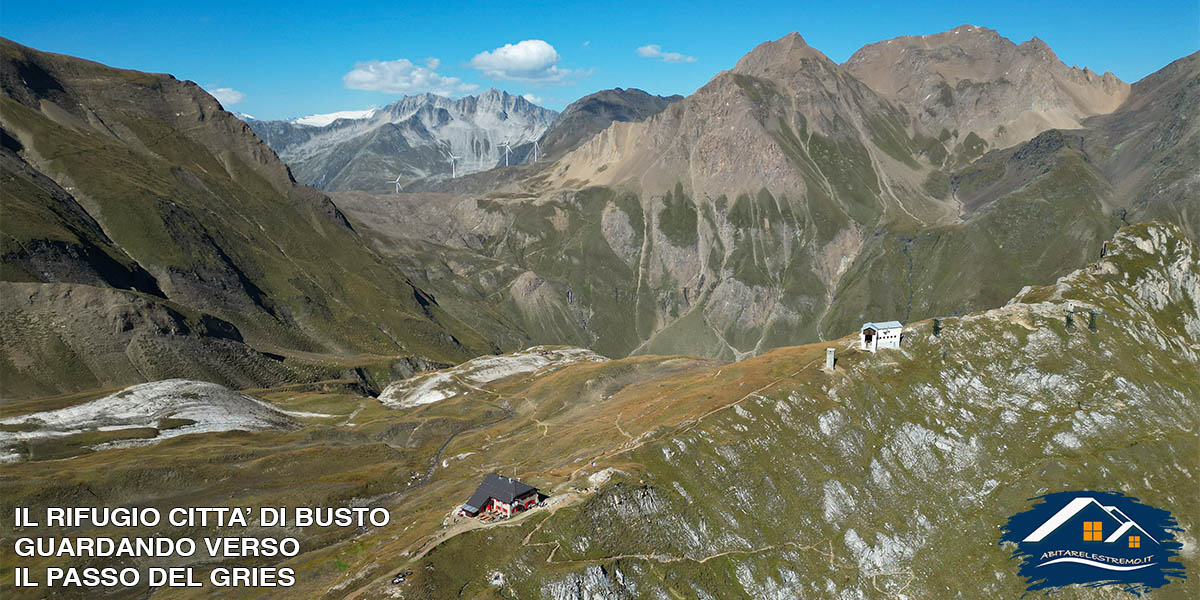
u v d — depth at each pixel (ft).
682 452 479.82
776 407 538.47
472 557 362.94
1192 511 490.49
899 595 447.42
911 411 555.69
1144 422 552.41
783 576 431.43
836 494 490.90
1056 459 521.65
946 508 501.15
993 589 454.40
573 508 401.70
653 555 404.16
